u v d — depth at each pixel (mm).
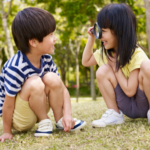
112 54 1747
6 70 1498
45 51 1516
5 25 5387
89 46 1902
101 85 1755
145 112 1716
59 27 7504
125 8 1600
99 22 1619
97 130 1575
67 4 6023
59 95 1622
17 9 7516
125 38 1574
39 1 6480
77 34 7312
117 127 1536
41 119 1569
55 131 1678
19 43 1483
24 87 1479
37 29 1429
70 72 20609
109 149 1149
